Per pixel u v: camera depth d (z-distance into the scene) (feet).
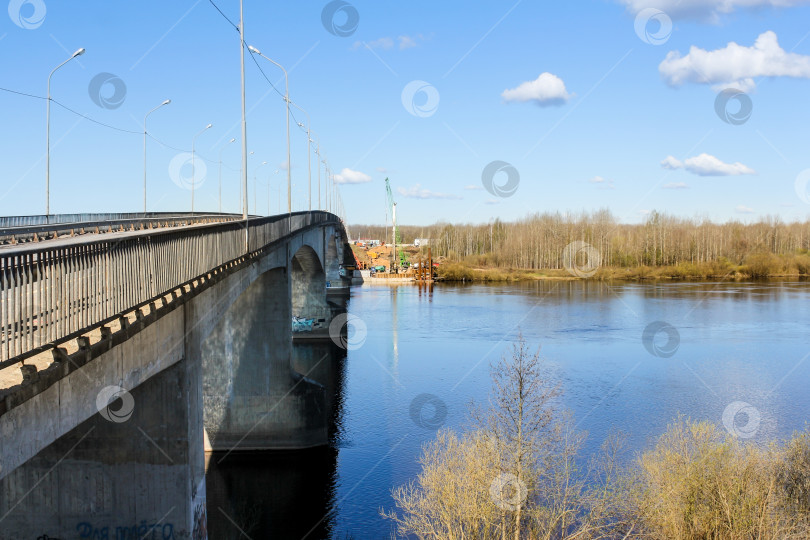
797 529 64.80
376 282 467.93
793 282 424.05
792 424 122.52
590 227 505.25
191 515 65.51
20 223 136.98
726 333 225.56
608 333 229.04
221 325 120.06
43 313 36.88
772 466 70.79
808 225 523.70
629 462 96.37
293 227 138.82
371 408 139.64
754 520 65.36
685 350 195.93
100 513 65.92
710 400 139.95
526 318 268.62
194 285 65.72
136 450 65.10
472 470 66.39
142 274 50.70
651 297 336.90
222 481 106.42
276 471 109.60
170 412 64.64
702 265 464.65
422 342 217.36
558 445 90.74
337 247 377.30
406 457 110.83
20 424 34.91
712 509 67.92
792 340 211.41
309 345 222.89
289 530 88.02
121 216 190.90
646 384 153.99
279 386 119.85
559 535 68.49
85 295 41.65
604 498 68.03
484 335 228.84
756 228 519.19
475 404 137.08
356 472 106.01
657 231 497.46
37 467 65.87
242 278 88.38
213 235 71.20
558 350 198.59
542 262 504.43
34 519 65.67
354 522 89.20
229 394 119.44
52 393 38.24
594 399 139.95
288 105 142.41
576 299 335.47
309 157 204.33
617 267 482.28
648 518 67.77
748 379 159.84
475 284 449.48
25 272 34.94
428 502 70.13
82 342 41.88
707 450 71.56
